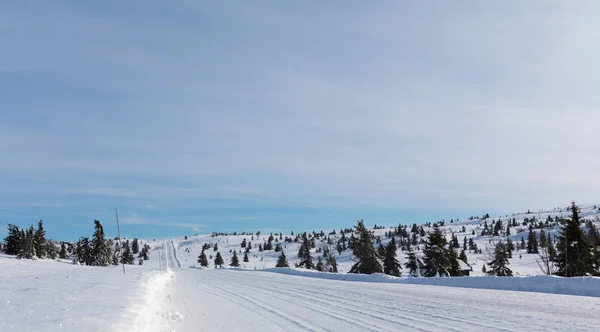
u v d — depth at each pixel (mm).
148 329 7586
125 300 9922
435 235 45656
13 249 86625
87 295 10742
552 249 35688
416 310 11539
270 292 18891
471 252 157125
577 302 12297
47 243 114250
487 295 14891
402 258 123438
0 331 5484
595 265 33438
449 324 9125
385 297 15344
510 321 9188
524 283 17328
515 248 149750
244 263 164875
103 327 6148
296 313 11758
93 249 87188
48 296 10414
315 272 35156
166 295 17062
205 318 11023
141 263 168250
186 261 193125
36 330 5590
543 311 10531
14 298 9961
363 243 55125
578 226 34156
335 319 10461
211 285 24172
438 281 21688
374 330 8789
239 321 10484
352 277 28938
